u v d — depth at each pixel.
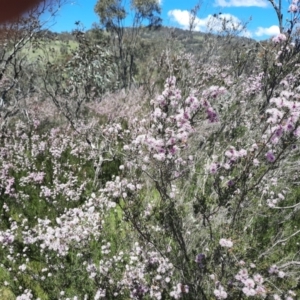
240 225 3.37
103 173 6.76
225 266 2.63
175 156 2.75
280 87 5.29
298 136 2.46
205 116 2.72
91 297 3.67
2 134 8.43
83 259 3.91
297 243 3.92
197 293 2.80
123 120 9.80
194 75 5.91
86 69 12.13
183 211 3.12
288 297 2.66
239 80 5.93
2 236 4.38
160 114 2.75
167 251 3.03
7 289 3.96
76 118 9.55
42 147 7.74
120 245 4.05
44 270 3.93
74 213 4.62
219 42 8.47
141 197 3.44
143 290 3.32
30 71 11.21
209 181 3.73
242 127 5.42
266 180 3.80
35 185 6.52
